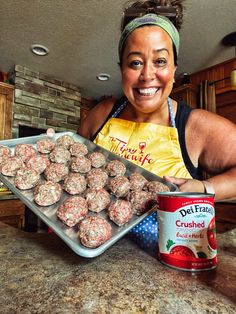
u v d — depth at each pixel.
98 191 0.51
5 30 1.51
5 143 0.70
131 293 0.29
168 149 0.65
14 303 0.27
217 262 0.37
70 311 0.25
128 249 0.43
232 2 1.28
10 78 2.03
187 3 1.27
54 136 0.78
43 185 0.51
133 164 0.63
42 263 0.36
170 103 0.71
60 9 1.33
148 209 0.46
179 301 0.27
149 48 0.57
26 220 1.67
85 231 0.37
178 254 0.34
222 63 1.93
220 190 0.55
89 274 0.33
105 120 0.84
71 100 2.36
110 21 1.42
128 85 0.63
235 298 0.28
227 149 0.64
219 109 1.95
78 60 1.89
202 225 0.33
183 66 1.99
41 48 1.72
